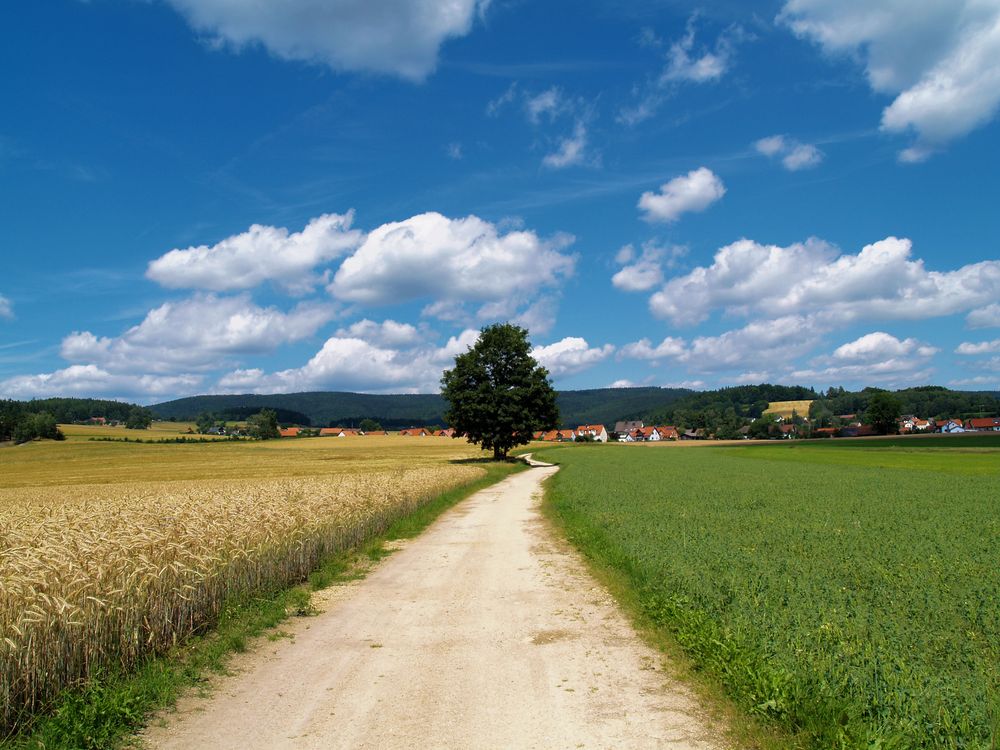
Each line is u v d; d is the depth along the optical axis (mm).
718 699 6977
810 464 60000
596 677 7867
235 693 7648
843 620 8359
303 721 6777
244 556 11977
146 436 169625
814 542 15328
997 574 11719
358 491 21766
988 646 7648
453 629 10188
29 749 6184
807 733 5836
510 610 11258
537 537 19969
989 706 5695
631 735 6234
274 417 175375
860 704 5844
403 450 119438
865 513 21734
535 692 7426
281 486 22703
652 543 15062
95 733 6391
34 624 7020
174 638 9070
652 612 10156
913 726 5371
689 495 28297
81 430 176250
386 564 16250
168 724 6770
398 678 8016
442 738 6273
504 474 60781
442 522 24875
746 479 39094
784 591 10031
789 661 6816
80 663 7730
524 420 77938
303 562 14812
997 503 24969
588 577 13805
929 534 16875
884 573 11609
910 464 59750
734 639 7844
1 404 156500
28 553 8750
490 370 79625
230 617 10734
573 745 6047
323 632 10250
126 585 8352
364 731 6480
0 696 6531
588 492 30359
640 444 153625
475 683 7773
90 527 11898
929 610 9086
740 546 14719
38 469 91312
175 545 10219
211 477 64750
